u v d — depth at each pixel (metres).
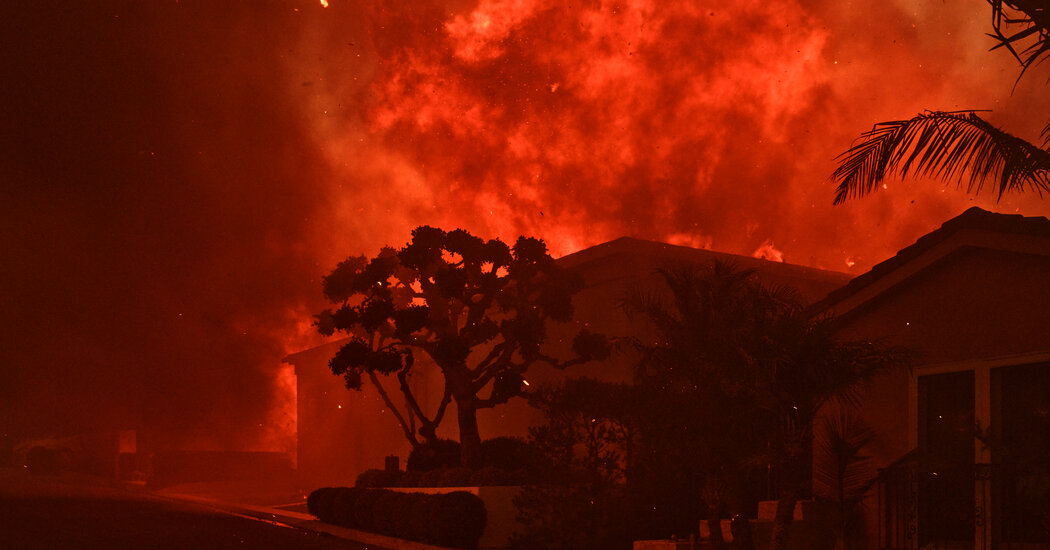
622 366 18.39
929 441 11.62
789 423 10.91
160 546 14.20
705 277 12.01
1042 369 10.53
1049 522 9.73
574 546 13.30
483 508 14.85
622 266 19.00
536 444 14.07
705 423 11.28
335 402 30.22
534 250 18.78
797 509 11.94
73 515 19.50
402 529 15.90
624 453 15.71
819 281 20.06
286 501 27.88
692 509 13.64
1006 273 10.92
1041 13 8.93
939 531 11.42
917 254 11.65
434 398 25.72
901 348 10.66
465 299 18.58
